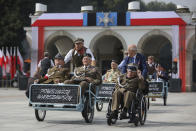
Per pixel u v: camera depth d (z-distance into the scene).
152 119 20.28
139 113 17.08
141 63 18.09
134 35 61.53
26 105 29.03
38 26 63.72
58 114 22.11
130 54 18.16
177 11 61.38
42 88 17.69
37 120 18.45
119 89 16.86
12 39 73.94
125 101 16.50
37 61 63.41
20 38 75.69
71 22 62.94
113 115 16.86
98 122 18.50
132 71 17.06
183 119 20.38
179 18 59.94
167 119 20.31
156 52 70.81
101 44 71.75
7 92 51.22
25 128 15.73
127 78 17.17
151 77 29.62
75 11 69.38
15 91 54.59
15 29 73.81
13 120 18.75
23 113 22.56
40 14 64.81
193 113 23.95
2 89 60.84
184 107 28.92
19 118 19.72
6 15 73.94
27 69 73.25
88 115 18.05
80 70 18.47
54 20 63.38
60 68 18.75
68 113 22.73
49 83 18.47
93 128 16.11
